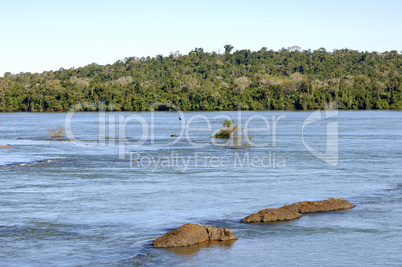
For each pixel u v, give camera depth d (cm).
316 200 2777
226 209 2570
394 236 2138
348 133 8112
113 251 1955
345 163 4303
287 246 2012
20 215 2478
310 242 2061
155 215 2461
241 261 1855
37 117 16325
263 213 2369
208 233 2102
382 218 2406
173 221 2347
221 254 1925
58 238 2111
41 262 1847
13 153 5228
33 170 3962
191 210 2550
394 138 7025
